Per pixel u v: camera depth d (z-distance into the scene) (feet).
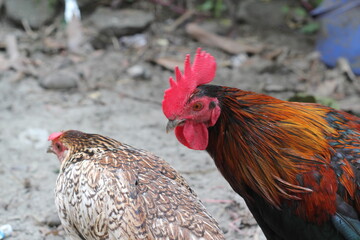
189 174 19.26
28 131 21.97
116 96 25.52
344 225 11.38
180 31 31.78
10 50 28.78
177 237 11.35
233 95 11.57
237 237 15.96
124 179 12.11
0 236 15.58
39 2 31.42
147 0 33.01
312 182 11.28
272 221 12.09
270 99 11.70
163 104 11.68
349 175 11.39
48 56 28.96
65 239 15.84
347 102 24.50
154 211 11.68
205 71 11.76
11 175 19.19
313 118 11.70
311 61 28.86
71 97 25.34
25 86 26.17
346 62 27.63
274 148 11.33
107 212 11.73
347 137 11.78
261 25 32.17
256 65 28.04
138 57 29.09
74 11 31.55
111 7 31.91
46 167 19.79
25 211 17.12
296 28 32.01
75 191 12.35
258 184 11.55
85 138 14.19
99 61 28.58
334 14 28.09
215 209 17.13
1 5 31.68
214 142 11.86
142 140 21.63
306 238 11.84
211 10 33.17
